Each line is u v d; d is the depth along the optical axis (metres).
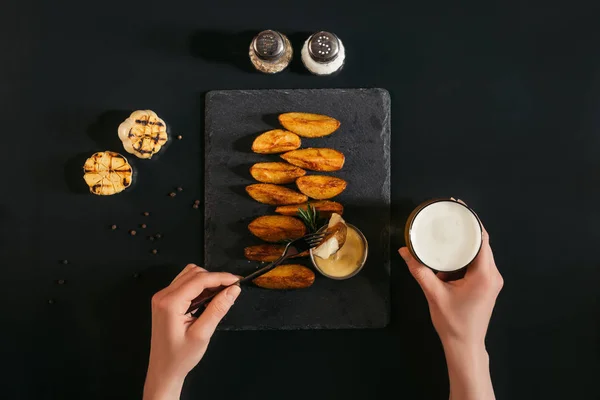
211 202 0.88
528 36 0.90
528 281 0.90
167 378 0.79
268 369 0.90
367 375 0.90
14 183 0.91
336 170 0.85
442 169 0.90
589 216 0.90
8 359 0.91
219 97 0.88
